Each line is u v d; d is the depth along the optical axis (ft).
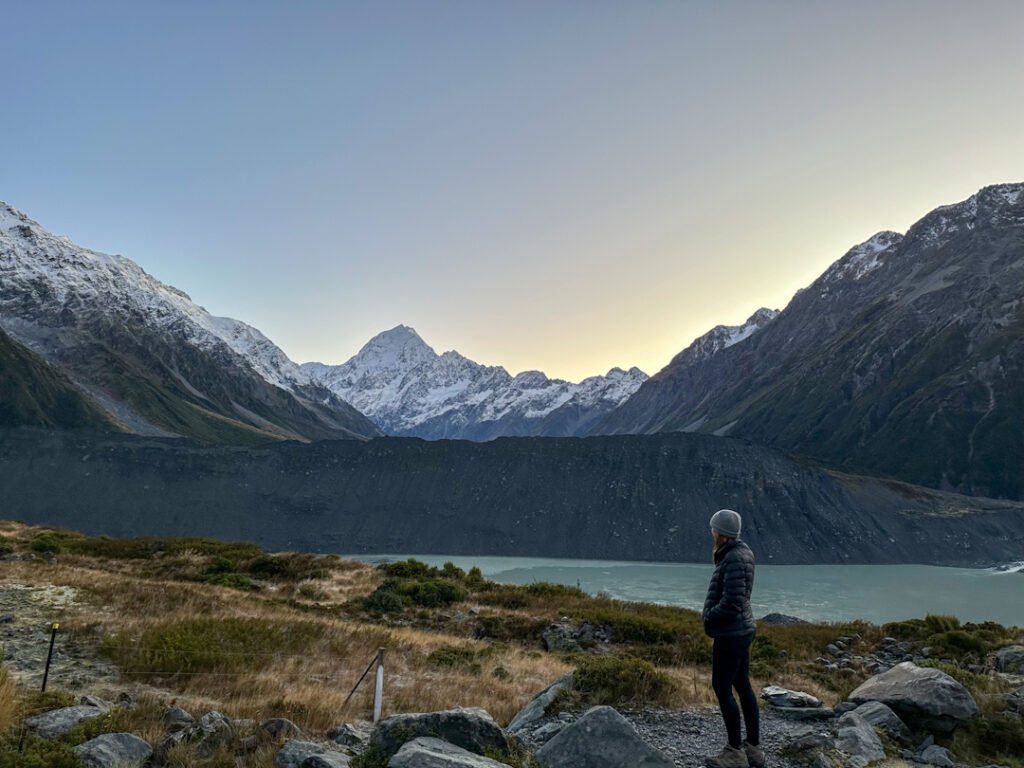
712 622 26.58
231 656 51.47
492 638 87.25
